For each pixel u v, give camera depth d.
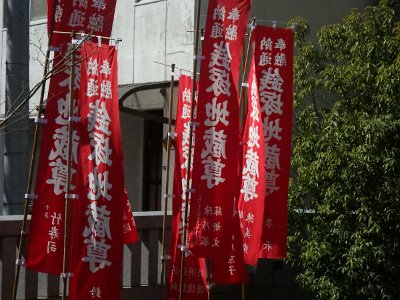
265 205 11.26
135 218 12.36
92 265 9.58
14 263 10.59
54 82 9.63
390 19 13.27
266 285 14.53
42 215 9.54
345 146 12.34
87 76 9.66
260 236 10.77
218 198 10.16
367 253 12.15
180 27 17.53
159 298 12.67
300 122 13.35
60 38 9.84
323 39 13.56
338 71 12.84
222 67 10.26
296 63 13.43
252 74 11.12
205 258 10.62
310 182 12.55
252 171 10.90
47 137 9.59
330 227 12.56
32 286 10.91
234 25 10.30
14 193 10.35
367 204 12.33
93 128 9.67
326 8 17.50
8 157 10.34
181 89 12.32
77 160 9.65
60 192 9.61
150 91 18.11
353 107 12.89
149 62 18.14
